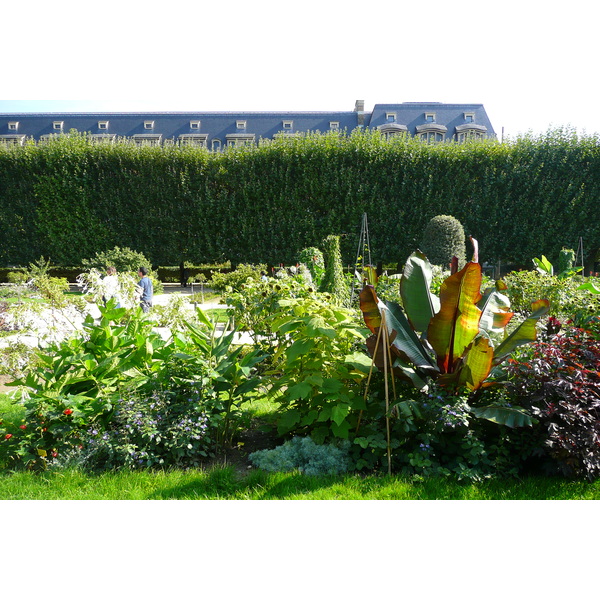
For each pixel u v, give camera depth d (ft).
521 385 11.06
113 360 12.60
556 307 22.31
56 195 61.52
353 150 59.21
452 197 58.80
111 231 62.03
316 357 12.14
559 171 57.93
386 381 10.65
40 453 11.26
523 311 24.26
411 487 10.33
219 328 25.13
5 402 15.97
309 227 59.67
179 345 13.01
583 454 10.11
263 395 13.06
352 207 59.21
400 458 11.24
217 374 11.89
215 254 61.46
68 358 12.25
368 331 12.32
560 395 10.69
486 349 10.18
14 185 62.28
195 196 60.70
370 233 59.77
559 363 11.07
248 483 10.57
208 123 120.16
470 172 59.11
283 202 59.72
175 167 60.70
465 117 115.34
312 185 59.06
